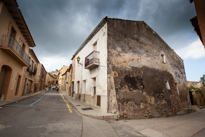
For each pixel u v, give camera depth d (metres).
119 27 9.05
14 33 9.83
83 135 3.76
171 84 11.55
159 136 4.18
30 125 4.25
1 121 4.43
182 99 13.04
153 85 9.39
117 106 7.03
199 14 4.22
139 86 8.45
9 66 9.22
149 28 11.31
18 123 4.36
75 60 17.45
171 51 14.10
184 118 8.59
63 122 4.94
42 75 33.62
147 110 8.07
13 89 10.62
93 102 9.33
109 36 8.37
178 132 4.76
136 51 9.34
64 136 3.51
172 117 8.91
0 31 7.46
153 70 10.09
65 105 9.87
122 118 6.86
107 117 6.41
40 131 3.75
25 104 8.79
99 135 3.89
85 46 12.96
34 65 19.52
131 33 9.55
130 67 8.59
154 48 11.13
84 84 12.37
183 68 16.42
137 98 7.98
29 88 19.08
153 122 6.30
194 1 4.48
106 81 7.59
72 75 19.00
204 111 13.66
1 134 3.29
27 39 12.82
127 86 7.91
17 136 3.26
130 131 4.57
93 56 9.25
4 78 9.48
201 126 6.05
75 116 6.25
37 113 6.21
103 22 8.92
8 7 8.02
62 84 46.19
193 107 14.63
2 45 7.70
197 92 17.36
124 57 8.55
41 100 12.11
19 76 12.48
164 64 11.80
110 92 7.38
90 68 10.43
